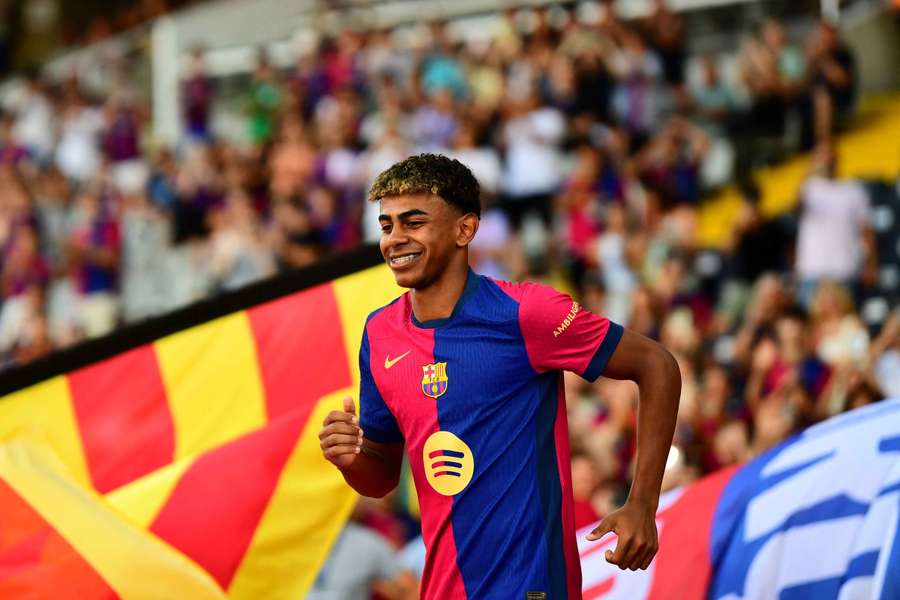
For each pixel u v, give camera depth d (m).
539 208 44.44
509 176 44.75
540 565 10.94
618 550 10.73
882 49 51.84
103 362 17.69
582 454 26.00
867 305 37.09
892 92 51.53
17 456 15.11
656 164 44.91
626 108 47.19
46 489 14.77
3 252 50.09
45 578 14.02
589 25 49.25
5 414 17.44
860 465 14.07
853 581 13.31
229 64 61.38
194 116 58.84
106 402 17.59
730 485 15.17
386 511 25.45
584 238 41.94
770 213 44.44
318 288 17.70
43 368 17.61
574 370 11.16
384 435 11.86
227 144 52.59
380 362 11.55
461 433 11.18
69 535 14.35
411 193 11.23
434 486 11.23
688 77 52.56
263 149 50.56
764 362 29.64
